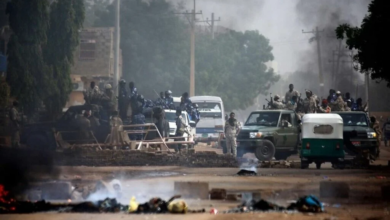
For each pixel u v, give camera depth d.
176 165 84.50
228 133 103.75
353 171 75.69
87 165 83.19
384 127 171.25
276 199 48.53
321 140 80.38
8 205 42.12
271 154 98.50
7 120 130.75
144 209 41.25
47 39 137.25
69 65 139.62
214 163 85.00
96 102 102.38
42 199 47.12
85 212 41.22
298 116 103.69
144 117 102.56
